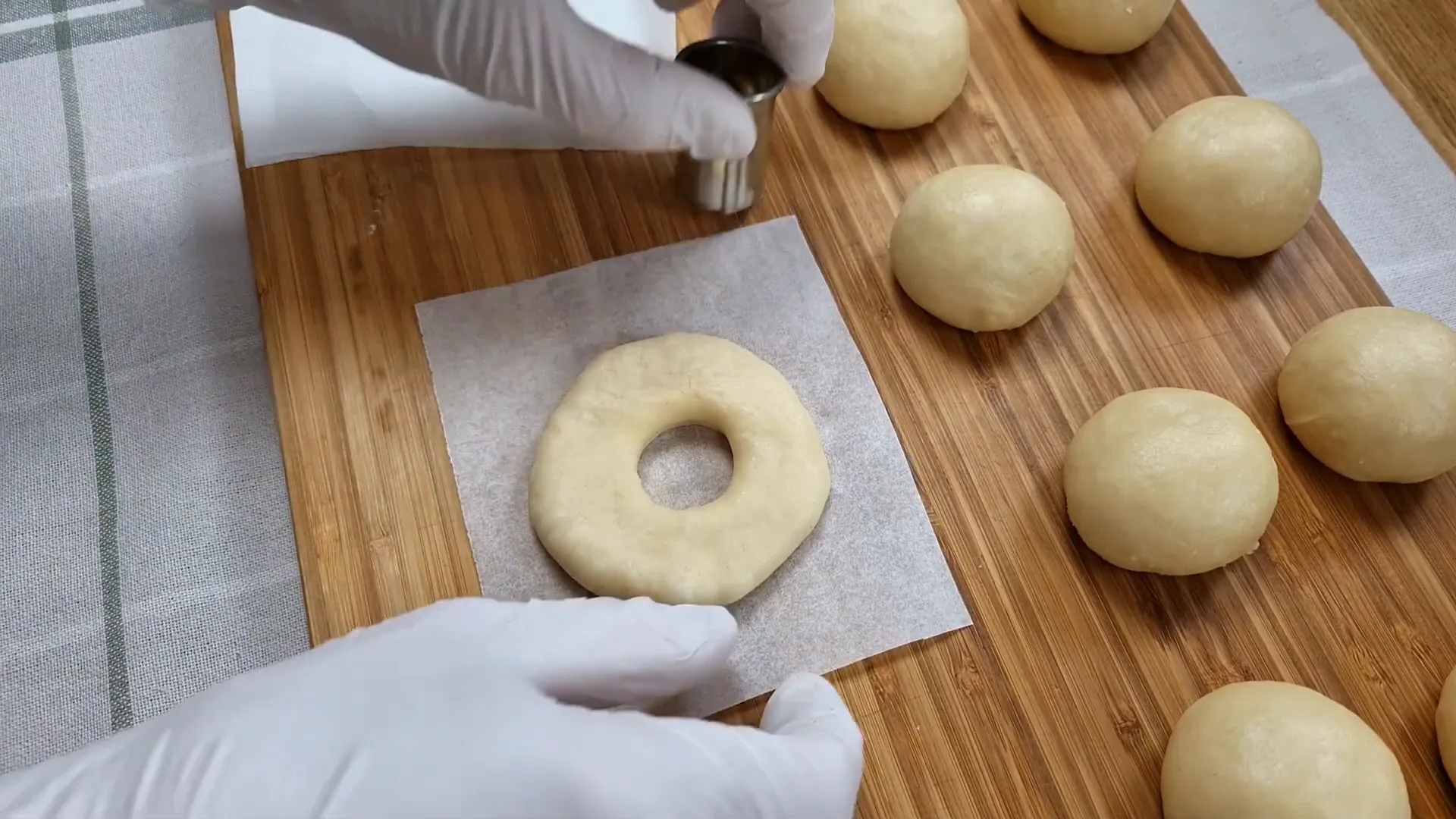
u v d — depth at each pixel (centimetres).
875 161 117
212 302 123
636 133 102
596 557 91
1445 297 118
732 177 109
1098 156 118
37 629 105
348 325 104
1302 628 94
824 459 98
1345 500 100
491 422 100
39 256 124
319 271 106
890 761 88
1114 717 90
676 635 84
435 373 102
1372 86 132
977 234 102
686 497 99
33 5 139
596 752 75
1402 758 90
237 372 119
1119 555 93
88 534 110
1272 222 107
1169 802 85
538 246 110
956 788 87
